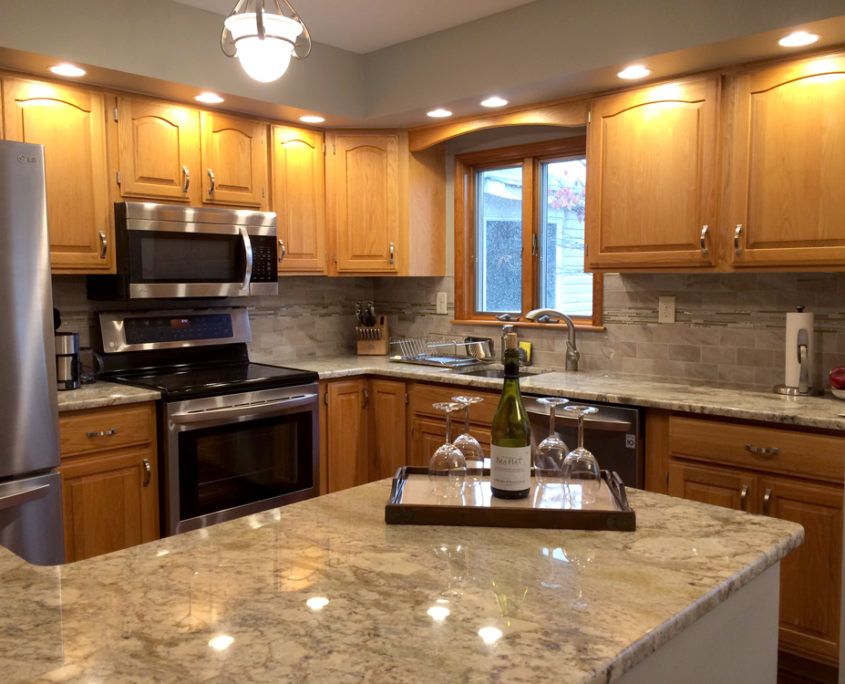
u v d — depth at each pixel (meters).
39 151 2.46
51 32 2.65
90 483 2.76
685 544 1.21
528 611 0.95
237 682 0.78
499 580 1.06
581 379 3.25
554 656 0.84
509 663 0.82
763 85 2.66
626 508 1.29
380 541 1.22
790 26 2.33
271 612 0.95
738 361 3.06
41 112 2.87
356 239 3.89
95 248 3.05
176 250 3.23
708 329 3.14
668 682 1.00
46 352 2.50
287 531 1.27
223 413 3.07
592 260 3.18
